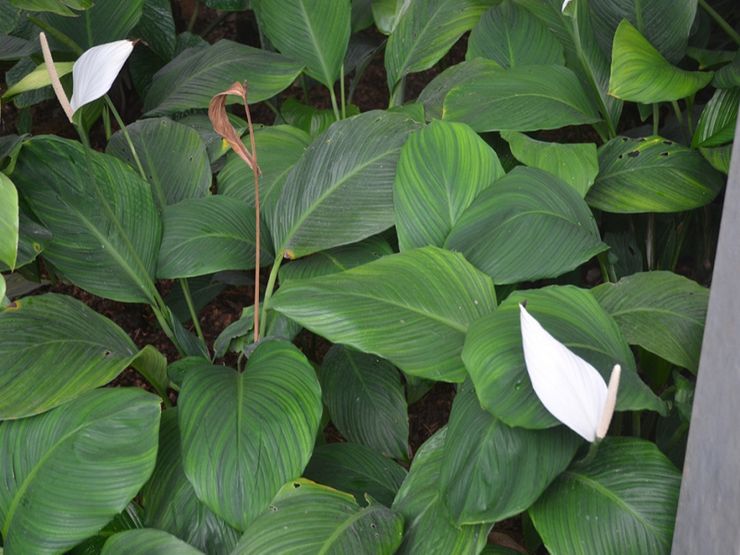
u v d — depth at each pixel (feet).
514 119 6.88
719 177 6.80
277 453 5.88
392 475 6.34
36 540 5.78
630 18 7.16
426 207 6.52
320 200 6.72
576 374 5.27
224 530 6.01
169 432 6.27
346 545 5.67
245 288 8.06
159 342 7.77
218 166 7.52
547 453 5.60
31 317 6.26
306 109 8.09
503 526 6.72
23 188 6.69
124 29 7.80
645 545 5.57
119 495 5.80
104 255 6.72
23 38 8.02
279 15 7.63
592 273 7.80
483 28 7.55
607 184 6.87
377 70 9.45
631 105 8.43
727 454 5.07
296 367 6.12
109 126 7.98
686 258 7.77
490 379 5.57
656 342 6.13
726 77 6.72
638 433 6.52
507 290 6.59
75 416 5.92
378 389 6.70
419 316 6.04
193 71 7.65
